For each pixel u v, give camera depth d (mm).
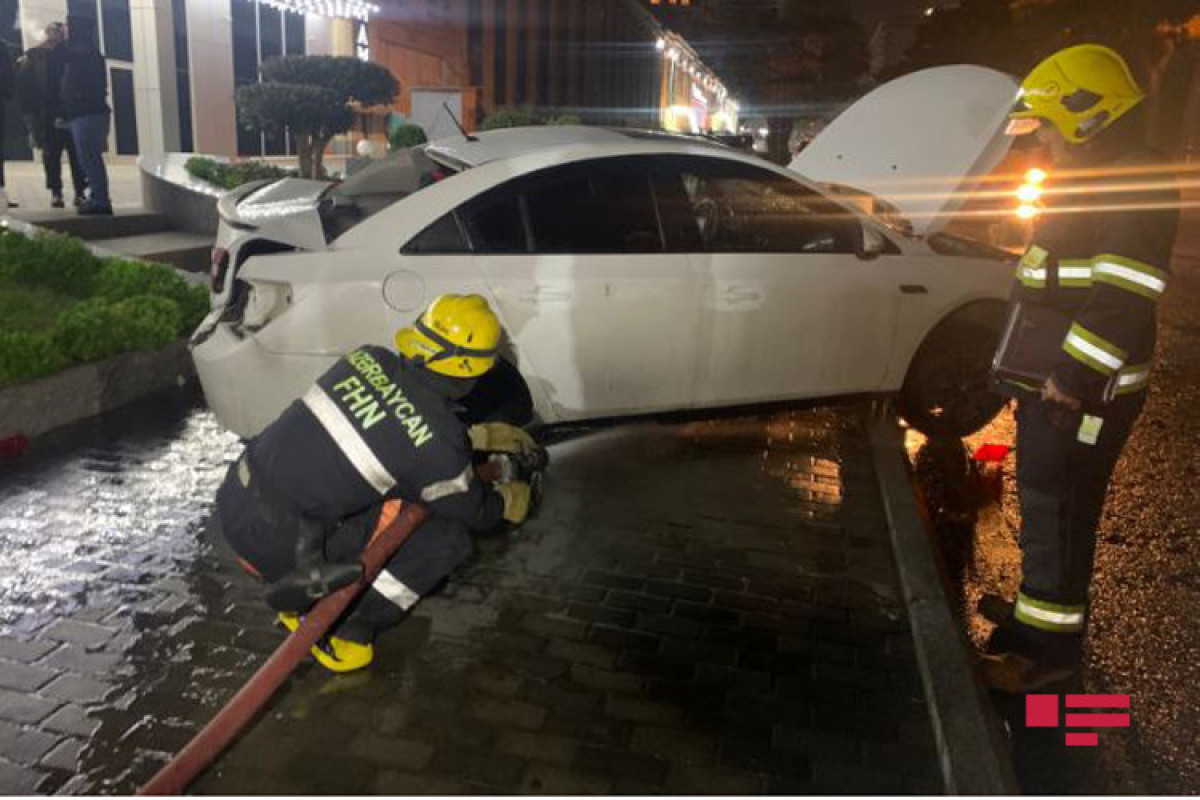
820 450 5465
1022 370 3260
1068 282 3154
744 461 5234
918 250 5500
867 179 7082
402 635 3375
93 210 9312
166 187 9984
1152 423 6934
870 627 3600
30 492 4352
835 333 5246
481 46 26891
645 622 3553
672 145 4949
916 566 3945
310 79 12758
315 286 4199
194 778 2578
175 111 19438
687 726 2965
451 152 4801
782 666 3320
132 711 2895
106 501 4301
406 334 3010
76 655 3148
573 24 36844
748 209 5066
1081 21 27906
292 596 2895
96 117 9039
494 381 4594
